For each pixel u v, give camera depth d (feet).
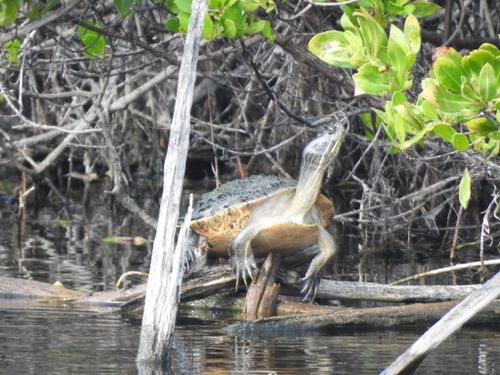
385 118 25.55
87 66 49.06
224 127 50.67
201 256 33.09
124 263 40.42
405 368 21.59
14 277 36.65
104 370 23.53
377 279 37.27
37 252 43.21
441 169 45.78
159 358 24.49
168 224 24.68
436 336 21.49
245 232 31.19
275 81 49.52
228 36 30.22
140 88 48.16
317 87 44.83
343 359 24.98
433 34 38.04
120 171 45.24
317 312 30.89
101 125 46.09
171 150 24.66
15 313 30.76
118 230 49.90
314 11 37.50
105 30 35.37
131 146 64.49
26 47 37.22
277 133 53.31
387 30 35.12
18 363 24.11
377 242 45.80
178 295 24.82
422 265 40.65
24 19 36.76
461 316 21.47
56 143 61.87
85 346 26.12
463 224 46.39
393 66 24.73
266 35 31.27
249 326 28.94
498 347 26.45
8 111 62.39
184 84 24.68
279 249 31.63
